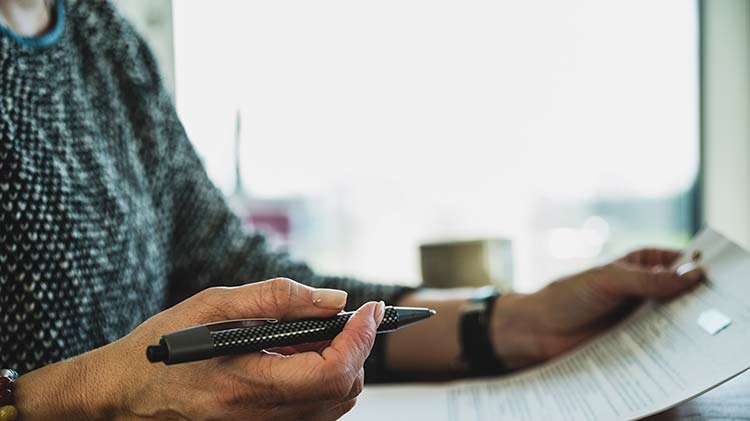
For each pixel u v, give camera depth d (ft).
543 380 1.94
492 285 3.42
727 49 6.31
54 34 2.03
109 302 1.88
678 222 6.52
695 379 1.50
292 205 6.77
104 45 2.27
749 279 1.74
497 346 2.22
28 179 1.72
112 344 1.36
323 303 1.18
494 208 6.97
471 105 6.77
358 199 7.01
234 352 1.08
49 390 1.31
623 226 6.64
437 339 2.25
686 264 2.07
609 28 6.47
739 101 6.34
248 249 2.50
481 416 1.69
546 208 6.84
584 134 6.64
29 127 1.79
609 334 2.09
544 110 6.66
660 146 6.50
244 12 6.15
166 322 1.22
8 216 1.67
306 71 6.54
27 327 1.66
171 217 2.39
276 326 1.13
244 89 6.24
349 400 1.19
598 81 6.55
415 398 1.91
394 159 6.91
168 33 5.72
